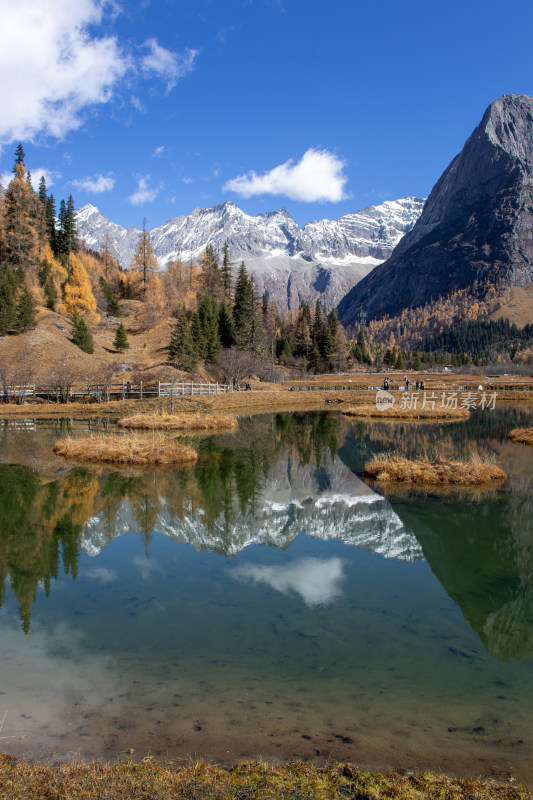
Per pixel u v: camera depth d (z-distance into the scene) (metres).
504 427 36.41
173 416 37.03
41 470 19.84
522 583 9.53
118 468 20.47
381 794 3.82
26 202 93.12
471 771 4.38
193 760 4.43
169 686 5.89
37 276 89.88
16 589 9.14
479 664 6.55
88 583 9.44
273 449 26.27
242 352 72.19
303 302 129.50
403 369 144.75
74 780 3.95
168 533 12.55
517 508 14.62
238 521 13.55
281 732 4.95
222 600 8.67
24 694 5.67
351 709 5.42
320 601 8.68
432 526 12.99
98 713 5.29
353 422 40.59
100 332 82.75
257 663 6.49
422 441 29.19
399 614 8.14
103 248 127.19
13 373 52.03
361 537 12.20
